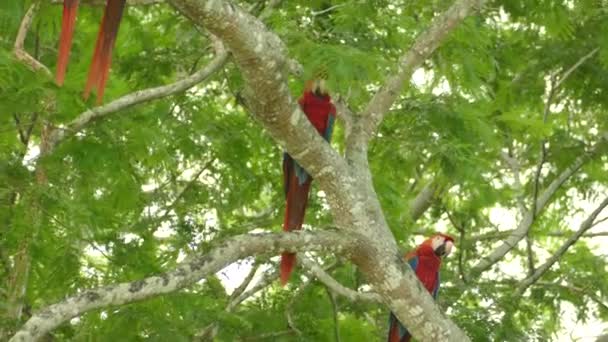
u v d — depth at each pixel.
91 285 11.15
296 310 12.87
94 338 11.30
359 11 10.65
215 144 13.28
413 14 11.70
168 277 7.71
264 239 8.22
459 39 10.90
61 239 11.02
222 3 7.35
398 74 9.50
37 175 10.51
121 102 10.97
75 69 10.70
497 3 13.28
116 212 11.97
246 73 7.81
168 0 7.36
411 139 12.68
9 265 11.34
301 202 9.45
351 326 13.09
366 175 9.10
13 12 9.81
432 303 8.84
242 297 12.49
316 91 10.08
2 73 10.19
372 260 8.69
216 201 13.32
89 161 11.01
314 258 12.88
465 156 12.69
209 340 11.72
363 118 9.48
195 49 13.00
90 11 12.41
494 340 12.22
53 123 10.77
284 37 9.12
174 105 13.06
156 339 11.11
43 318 7.16
